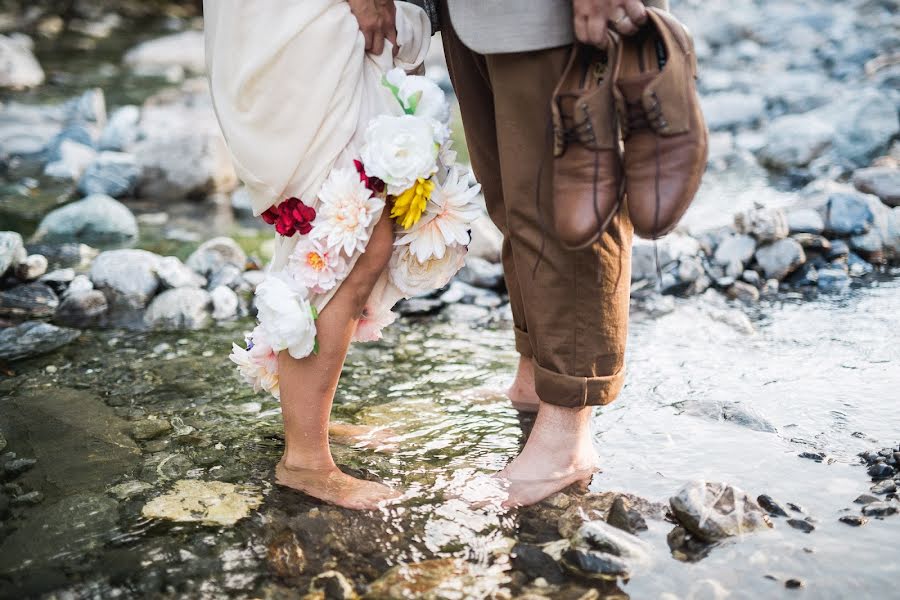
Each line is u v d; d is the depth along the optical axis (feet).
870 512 5.45
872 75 16.08
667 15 4.97
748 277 9.48
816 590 4.81
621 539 5.19
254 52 5.27
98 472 6.24
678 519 5.41
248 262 10.25
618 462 6.20
